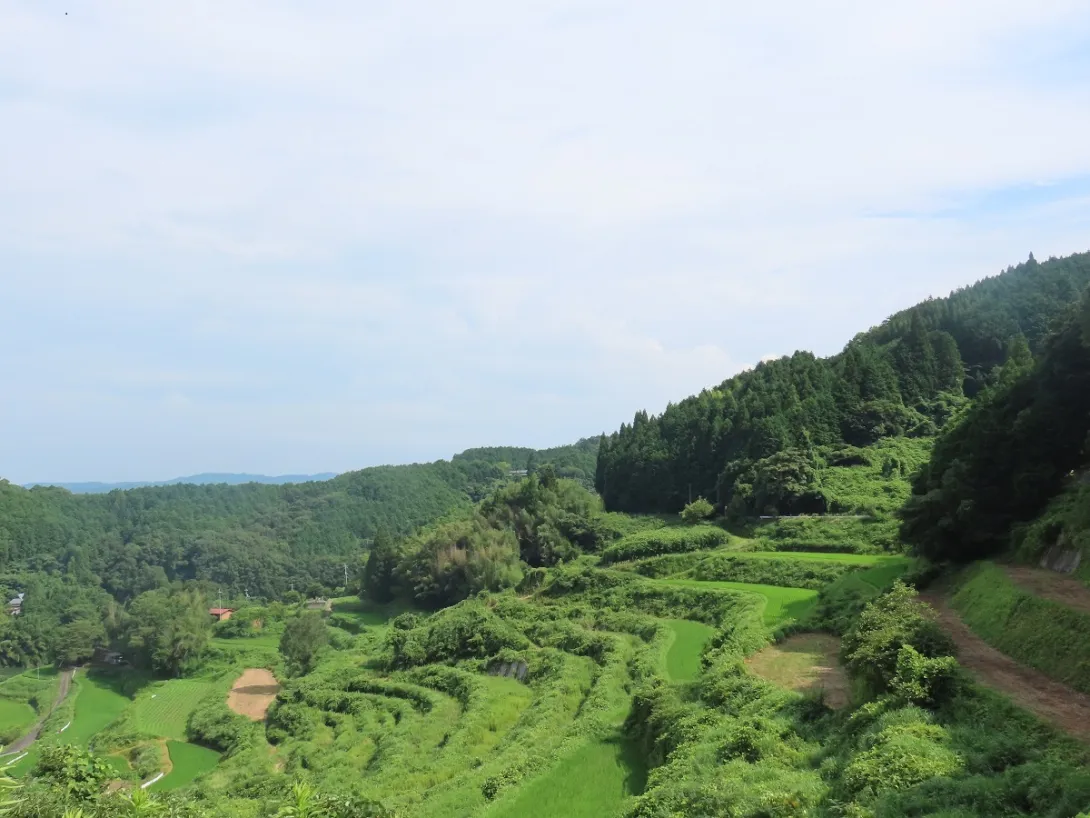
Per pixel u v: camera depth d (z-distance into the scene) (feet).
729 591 228.43
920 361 373.61
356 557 613.11
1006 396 178.60
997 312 380.99
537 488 421.18
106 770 84.48
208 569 603.26
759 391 409.69
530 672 214.90
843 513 287.28
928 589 161.99
